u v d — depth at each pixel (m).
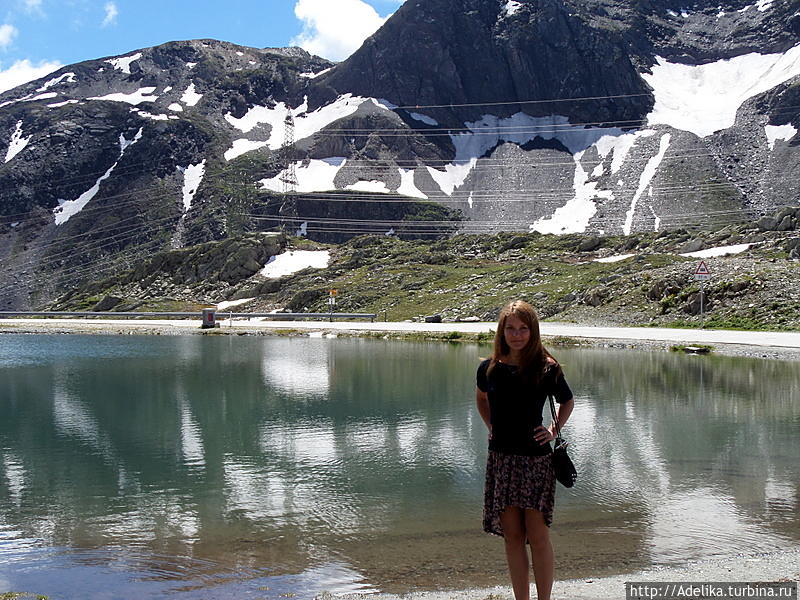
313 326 85.25
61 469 18.97
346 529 13.74
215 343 65.75
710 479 16.83
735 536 12.83
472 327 72.38
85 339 74.88
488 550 12.41
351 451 20.69
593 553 12.04
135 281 167.88
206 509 15.20
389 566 11.68
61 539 13.41
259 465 19.16
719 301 61.59
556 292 85.38
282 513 14.84
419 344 58.66
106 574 11.53
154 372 41.12
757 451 19.67
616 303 71.19
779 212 101.75
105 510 15.25
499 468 8.68
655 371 36.72
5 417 26.86
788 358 40.78
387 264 134.25
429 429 23.73
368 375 38.09
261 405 28.95
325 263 149.50
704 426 23.23
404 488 16.72
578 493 15.79
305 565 11.80
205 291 147.62
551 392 8.56
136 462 19.69
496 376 8.62
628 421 24.09
